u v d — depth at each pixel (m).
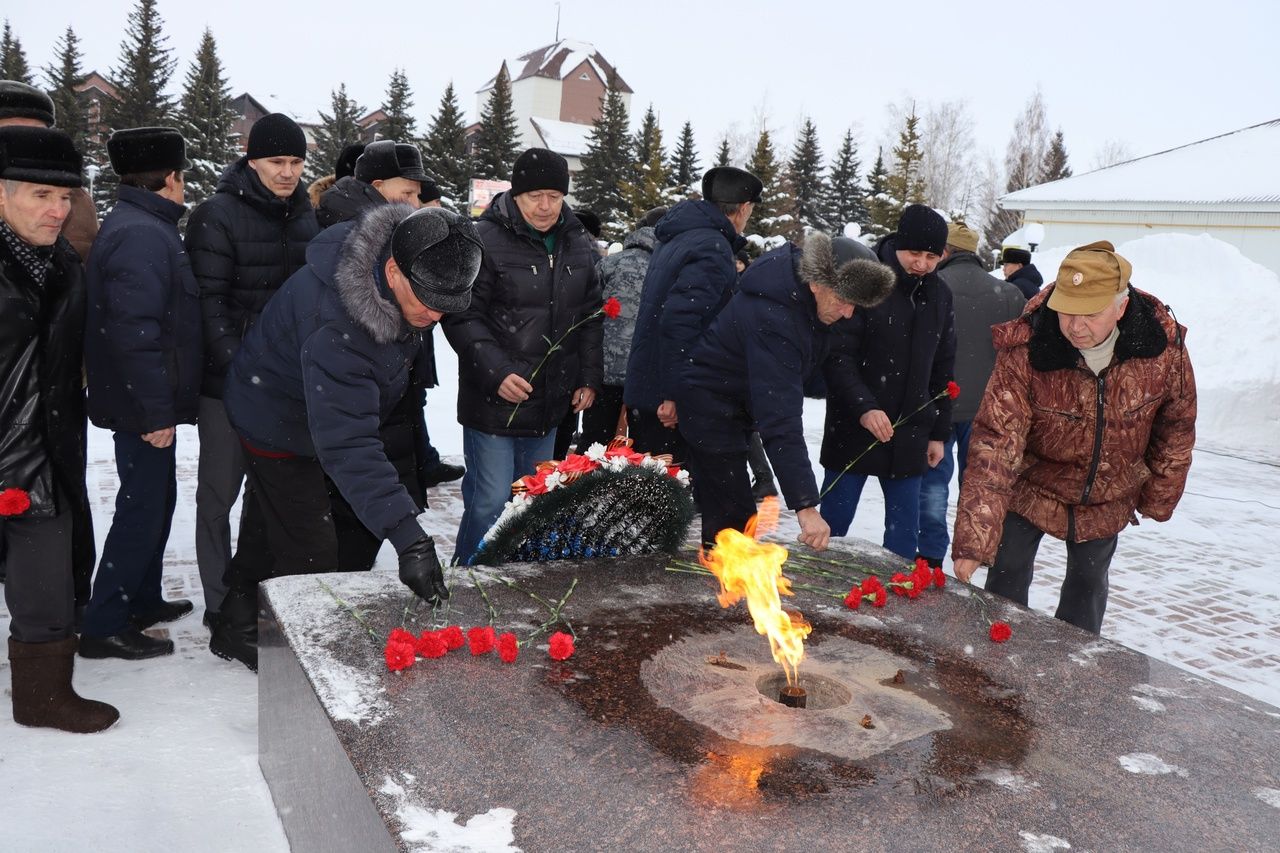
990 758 2.01
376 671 2.24
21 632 2.87
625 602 2.81
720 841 1.64
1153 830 1.78
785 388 3.34
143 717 3.04
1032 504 3.33
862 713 2.18
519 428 4.14
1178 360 3.09
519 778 1.81
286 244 3.82
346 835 1.89
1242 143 25.55
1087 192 24.78
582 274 4.36
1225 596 5.25
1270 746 2.14
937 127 60.31
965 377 5.16
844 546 3.50
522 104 67.00
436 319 2.61
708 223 4.50
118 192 3.49
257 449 3.10
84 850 2.31
